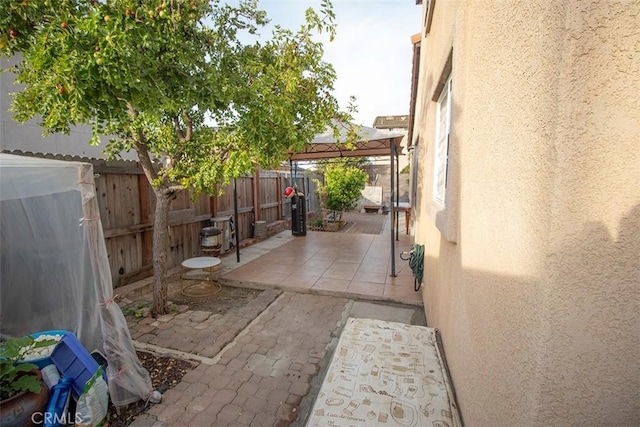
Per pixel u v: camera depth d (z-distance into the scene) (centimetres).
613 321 89
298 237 943
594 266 88
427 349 255
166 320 402
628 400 90
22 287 271
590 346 91
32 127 469
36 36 250
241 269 611
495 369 130
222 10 365
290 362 315
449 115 278
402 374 223
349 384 212
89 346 265
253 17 379
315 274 579
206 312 429
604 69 83
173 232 593
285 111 324
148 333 369
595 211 87
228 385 279
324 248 795
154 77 253
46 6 244
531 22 101
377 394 202
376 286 516
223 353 329
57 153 504
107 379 241
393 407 191
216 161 371
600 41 83
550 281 92
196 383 281
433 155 372
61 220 255
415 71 589
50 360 234
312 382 284
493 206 136
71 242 257
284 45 374
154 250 412
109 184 461
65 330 268
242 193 836
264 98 313
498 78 131
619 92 83
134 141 374
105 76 220
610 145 85
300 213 952
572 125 86
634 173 84
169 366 305
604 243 87
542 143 94
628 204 85
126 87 234
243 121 326
